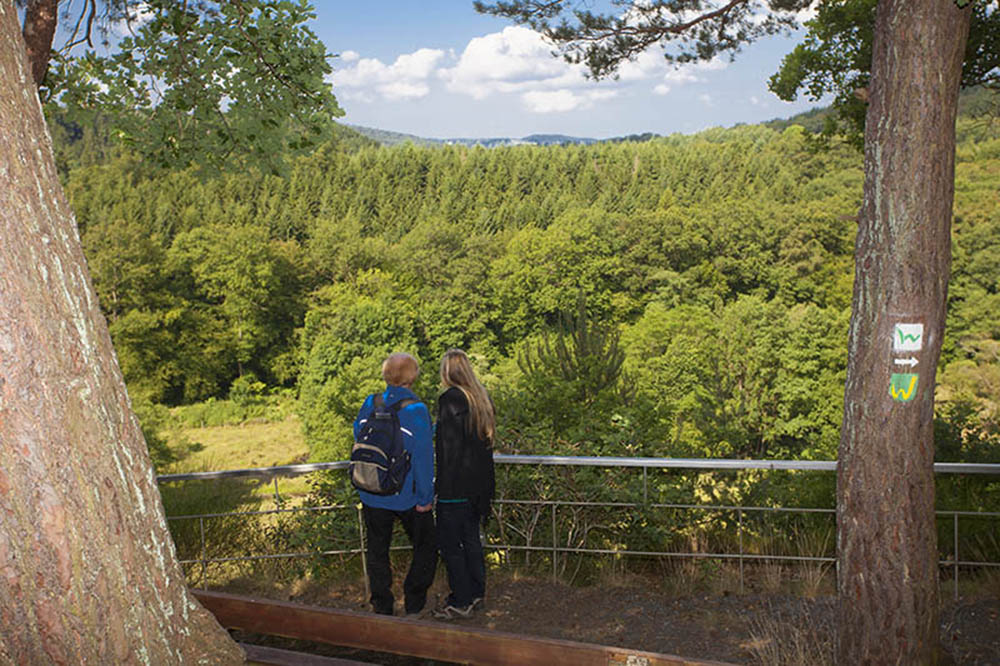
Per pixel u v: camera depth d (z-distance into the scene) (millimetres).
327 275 87625
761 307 47688
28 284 1482
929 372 3031
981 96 10312
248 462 54906
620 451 5273
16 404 1443
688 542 5234
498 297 80438
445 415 3861
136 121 6367
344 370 51906
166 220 96125
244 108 6465
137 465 1688
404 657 3355
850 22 9516
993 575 4504
